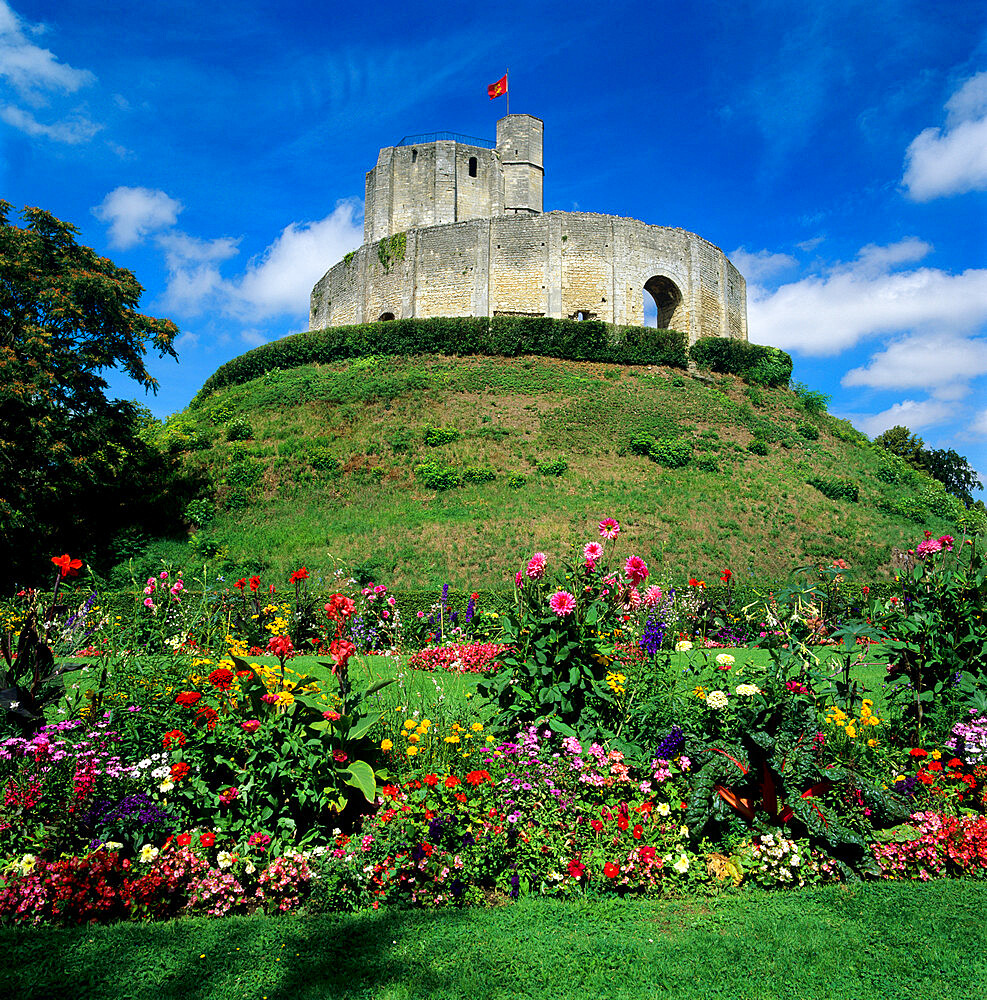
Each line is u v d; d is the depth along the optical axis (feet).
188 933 12.02
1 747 14.87
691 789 15.46
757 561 72.59
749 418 115.65
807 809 14.38
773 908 12.99
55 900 12.37
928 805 16.35
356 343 129.80
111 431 80.23
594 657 19.03
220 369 137.39
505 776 15.92
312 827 14.87
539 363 125.70
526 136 157.07
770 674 17.13
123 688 18.03
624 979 10.87
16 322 71.92
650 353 129.70
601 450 98.68
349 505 84.02
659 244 144.36
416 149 152.66
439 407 109.09
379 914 12.76
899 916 12.64
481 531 76.18
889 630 21.49
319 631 34.22
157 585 36.83
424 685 27.37
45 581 67.41
